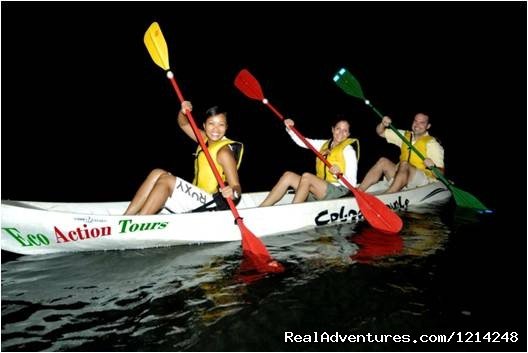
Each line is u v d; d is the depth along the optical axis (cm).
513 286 263
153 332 202
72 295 239
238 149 357
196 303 231
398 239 353
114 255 308
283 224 365
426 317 225
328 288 253
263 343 197
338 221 397
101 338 196
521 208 474
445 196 506
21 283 255
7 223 288
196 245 335
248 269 281
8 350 185
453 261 303
